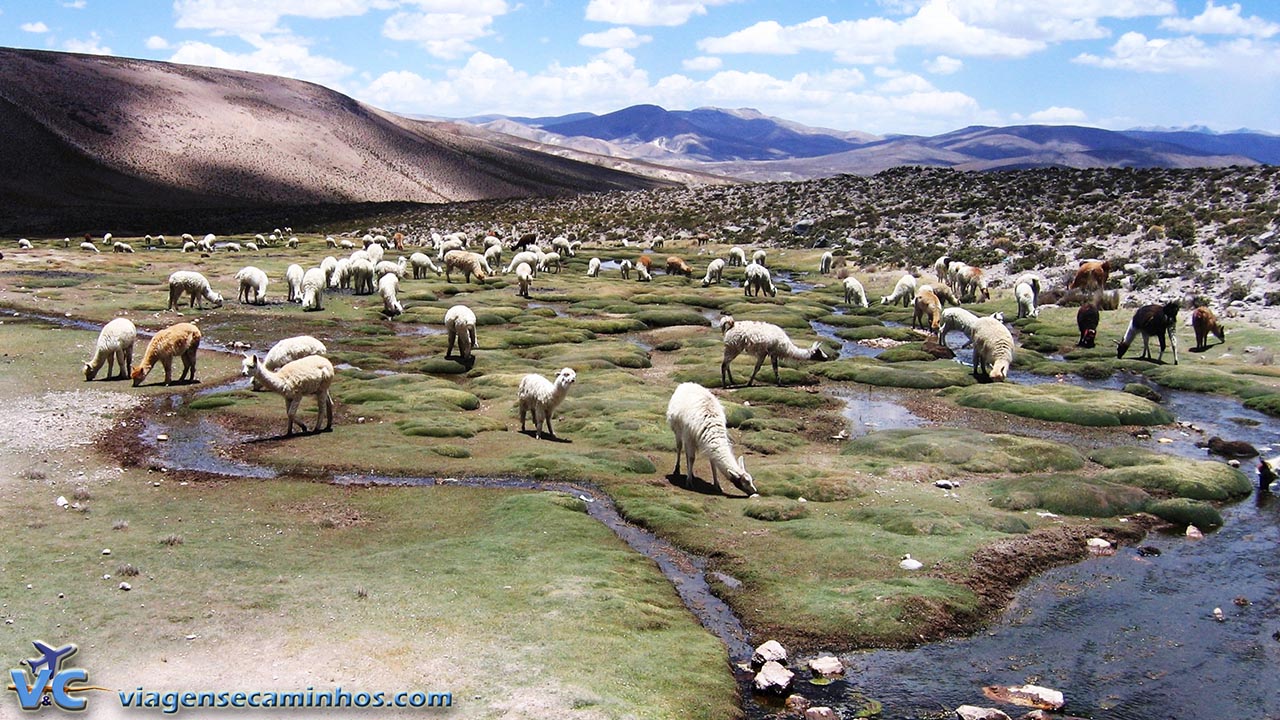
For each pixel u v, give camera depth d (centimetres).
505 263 7138
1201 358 3456
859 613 1393
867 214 8038
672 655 1243
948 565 1566
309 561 1503
